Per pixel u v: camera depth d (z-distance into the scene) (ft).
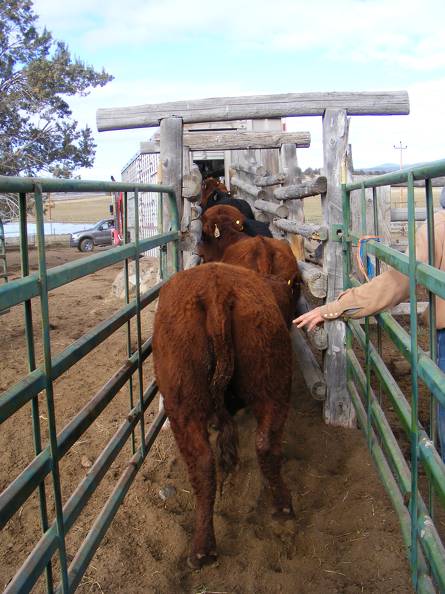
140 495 12.18
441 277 5.95
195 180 16.44
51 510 11.74
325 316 9.43
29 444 14.65
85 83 74.49
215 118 15.62
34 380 6.58
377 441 11.16
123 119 15.92
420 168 6.44
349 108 14.56
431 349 7.01
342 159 14.49
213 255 16.97
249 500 11.80
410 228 7.07
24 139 75.66
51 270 7.33
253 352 9.23
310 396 17.29
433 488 6.98
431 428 7.08
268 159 36.47
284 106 14.94
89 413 8.66
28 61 73.97
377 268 10.34
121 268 50.55
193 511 11.70
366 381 11.44
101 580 9.55
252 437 14.28
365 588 9.25
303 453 13.94
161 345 9.42
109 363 20.67
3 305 5.74
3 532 11.09
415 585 7.56
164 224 15.89
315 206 130.82
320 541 10.42
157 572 9.73
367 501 11.64
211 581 9.47
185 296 9.23
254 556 10.02
